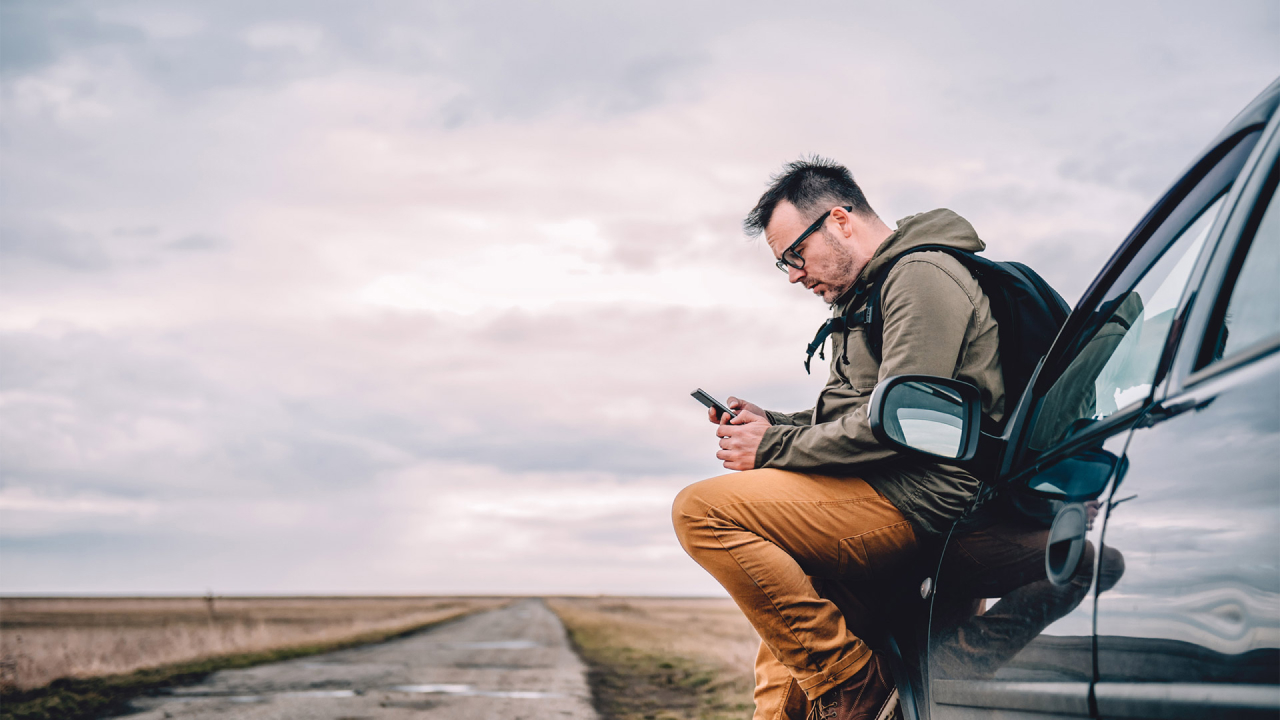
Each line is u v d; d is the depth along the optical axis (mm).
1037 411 2006
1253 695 1078
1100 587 1466
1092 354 1849
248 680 13938
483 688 12375
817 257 2750
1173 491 1328
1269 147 1449
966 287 2320
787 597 2346
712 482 2430
